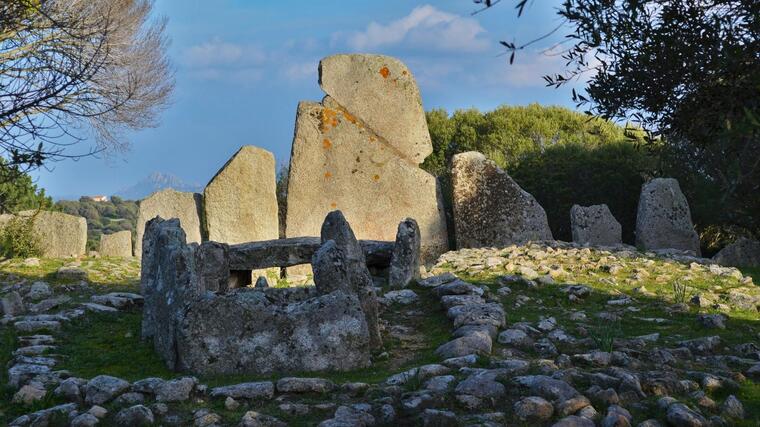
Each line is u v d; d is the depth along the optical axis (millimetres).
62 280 15633
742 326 10672
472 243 20078
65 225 20578
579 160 23766
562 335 9391
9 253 19859
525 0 4785
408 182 19891
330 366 8375
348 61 20203
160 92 26719
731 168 5762
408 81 20203
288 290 9812
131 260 18953
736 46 5934
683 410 6805
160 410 7152
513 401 7141
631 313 11328
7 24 8695
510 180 20188
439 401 7074
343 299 8508
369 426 6730
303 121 19984
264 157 19656
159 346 9227
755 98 6016
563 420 6656
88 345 9812
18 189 23328
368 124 20125
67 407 7320
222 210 19484
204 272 10406
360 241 13805
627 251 16375
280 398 7441
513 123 29094
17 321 10781
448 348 8602
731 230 22484
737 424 7008
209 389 7609
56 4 18656
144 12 25984
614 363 8258
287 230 19797
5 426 7098
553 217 23609
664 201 20031
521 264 14594
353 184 19875
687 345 9344
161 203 20469
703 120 6570
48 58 10602
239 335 8352
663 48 6555
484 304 10336
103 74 23328
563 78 7309
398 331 10156
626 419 6656
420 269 14250
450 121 29938
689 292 12586
